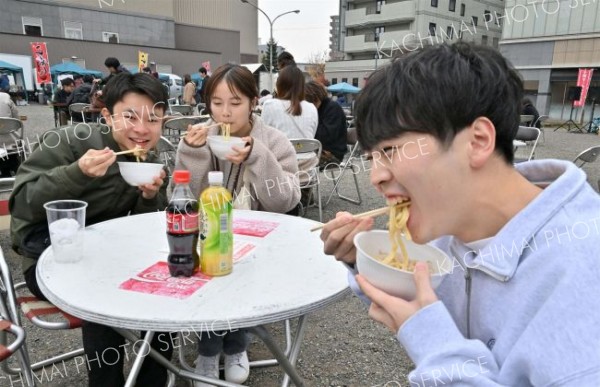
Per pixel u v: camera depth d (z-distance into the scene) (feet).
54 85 65.10
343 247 3.33
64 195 4.81
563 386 1.93
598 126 50.85
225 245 3.90
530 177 2.77
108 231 5.03
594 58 62.64
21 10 73.97
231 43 109.29
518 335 2.29
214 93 6.94
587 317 1.96
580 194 2.32
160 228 5.18
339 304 8.82
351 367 6.79
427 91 2.10
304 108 12.62
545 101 68.95
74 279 3.77
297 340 4.84
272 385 6.24
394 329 2.60
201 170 6.80
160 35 89.97
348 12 103.35
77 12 79.36
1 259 4.88
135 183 5.08
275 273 4.03
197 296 3.52
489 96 2.12
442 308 2.40
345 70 95.04
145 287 3.65
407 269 2.79
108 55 79.77
